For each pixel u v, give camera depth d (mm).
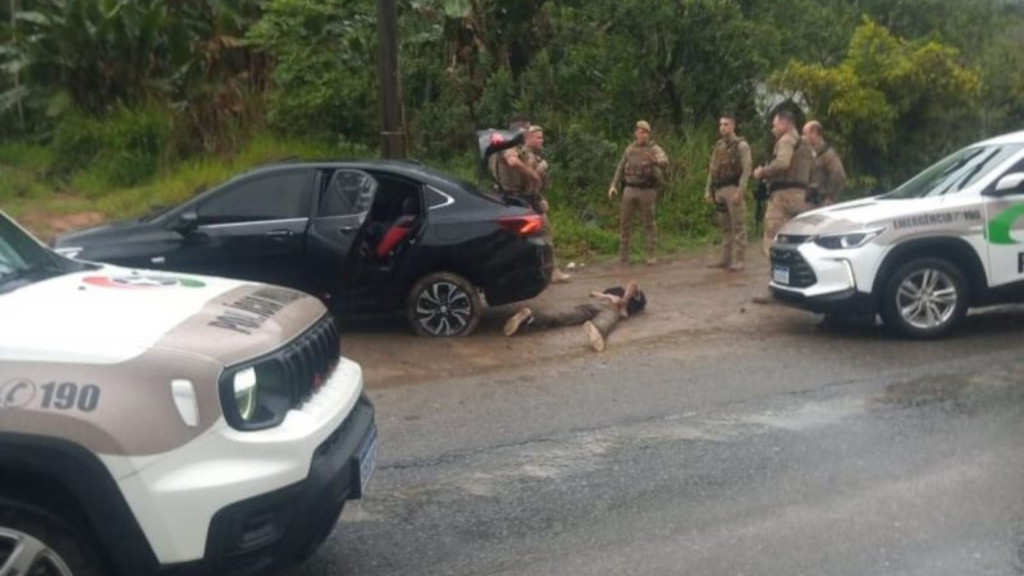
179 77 18156
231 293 5039
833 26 18781
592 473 6699
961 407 7797
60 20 17969
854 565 5289
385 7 12820
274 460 4242
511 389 8805
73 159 17781
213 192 10242
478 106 16859
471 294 10508
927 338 9969
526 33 17875
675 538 5680
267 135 17328
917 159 17281
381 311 10477
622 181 14266
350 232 10172
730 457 6906
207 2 18500
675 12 16609
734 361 9492
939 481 6363
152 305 4617
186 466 4094
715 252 14883
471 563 5438
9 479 4094
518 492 6402
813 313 11281
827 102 16969
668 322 11117
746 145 13430
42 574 4098
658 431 7512
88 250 9922
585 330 10422
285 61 17062
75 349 4102
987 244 9906
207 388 4152
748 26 16938
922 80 16938
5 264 5094
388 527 5906
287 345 4594
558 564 5402
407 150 16656
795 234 10375
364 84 16938
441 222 10375
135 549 4055
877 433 7277
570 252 14719
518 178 12375
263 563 4270
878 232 9828
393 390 8867
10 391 3980
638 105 17078
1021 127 18219
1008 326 10422
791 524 5809
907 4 20516
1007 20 21094
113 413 4012
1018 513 5875
